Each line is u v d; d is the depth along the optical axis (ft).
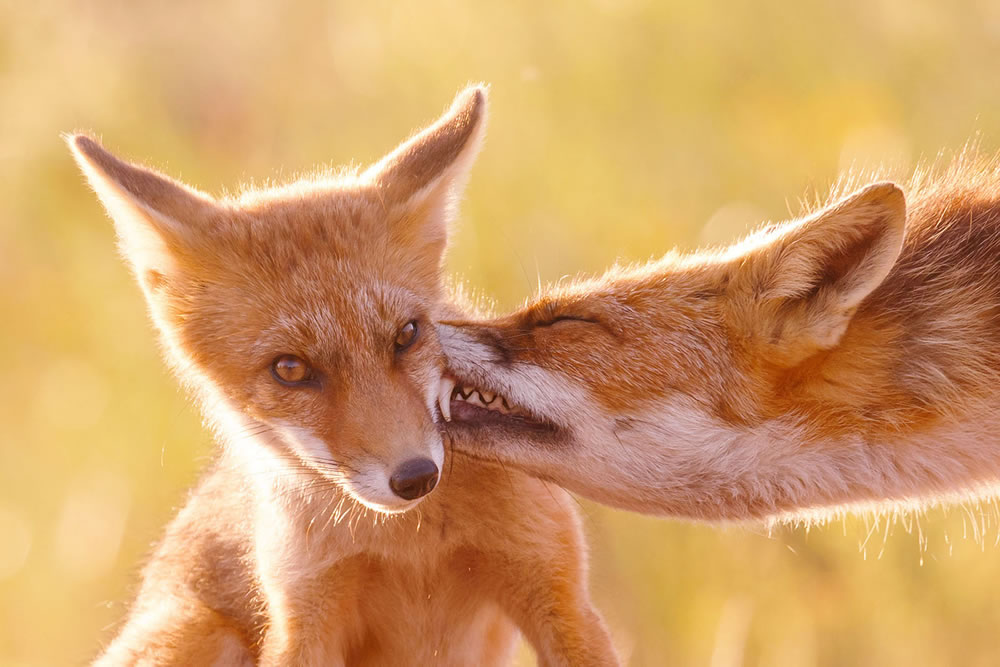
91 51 53.21
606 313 27.14
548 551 27.12
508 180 44.78
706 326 26.50
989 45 45.83
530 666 38.34
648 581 38.88
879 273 24.57
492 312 33.96
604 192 44.93
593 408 26.78
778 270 25.58
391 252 28.07
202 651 28.81
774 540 38.81
